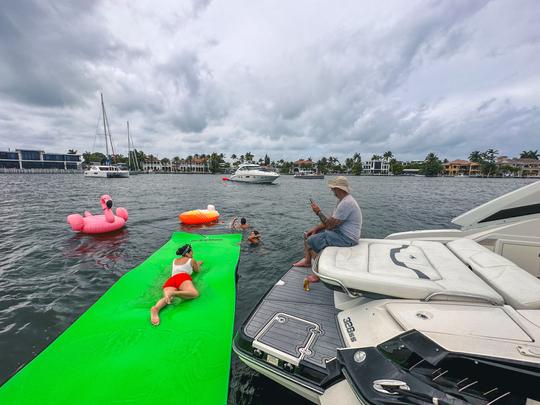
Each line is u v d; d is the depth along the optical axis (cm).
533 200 334
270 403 259
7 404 233
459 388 163
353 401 191
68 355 287
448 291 232
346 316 271
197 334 322
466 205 1767
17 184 3309
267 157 13838
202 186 3462
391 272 269
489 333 187
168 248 647
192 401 237
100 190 2597
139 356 287
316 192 2756
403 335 197
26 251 680
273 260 641
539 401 152
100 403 233
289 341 256
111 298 404
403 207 1656
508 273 263
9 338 344
